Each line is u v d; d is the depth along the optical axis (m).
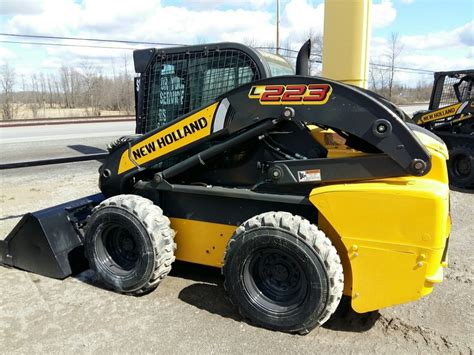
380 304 2.81
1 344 2.90
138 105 3.92
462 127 8.37
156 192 3.64
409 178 2.79
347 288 2.99
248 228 2.96
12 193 7.35
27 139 14.83
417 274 2.67
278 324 2.96
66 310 3.33
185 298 3.50
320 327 3.09
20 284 3.76
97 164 10.12
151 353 2.79
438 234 2.59
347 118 2.78
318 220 3.05
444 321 3.19
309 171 2.96
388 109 2.69
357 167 2.82
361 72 5.29
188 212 3.57
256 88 3.03
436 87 9.22
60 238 3.91
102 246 3.64
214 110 3.20
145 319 3.19
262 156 3.30
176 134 3.38
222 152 3.31
